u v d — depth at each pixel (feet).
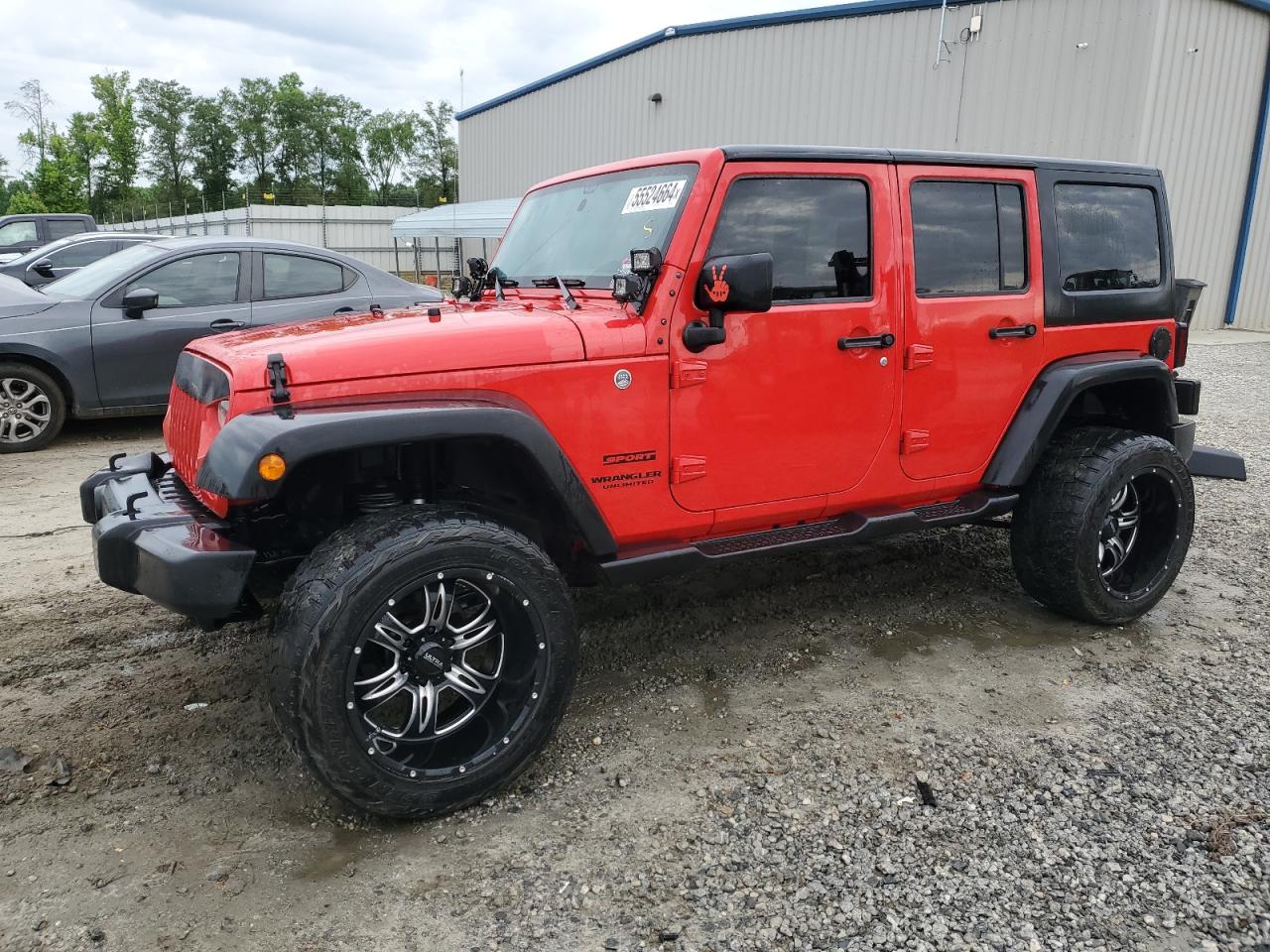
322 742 7.79
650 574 10.05
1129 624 13.14
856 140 53.93
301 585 7.91
